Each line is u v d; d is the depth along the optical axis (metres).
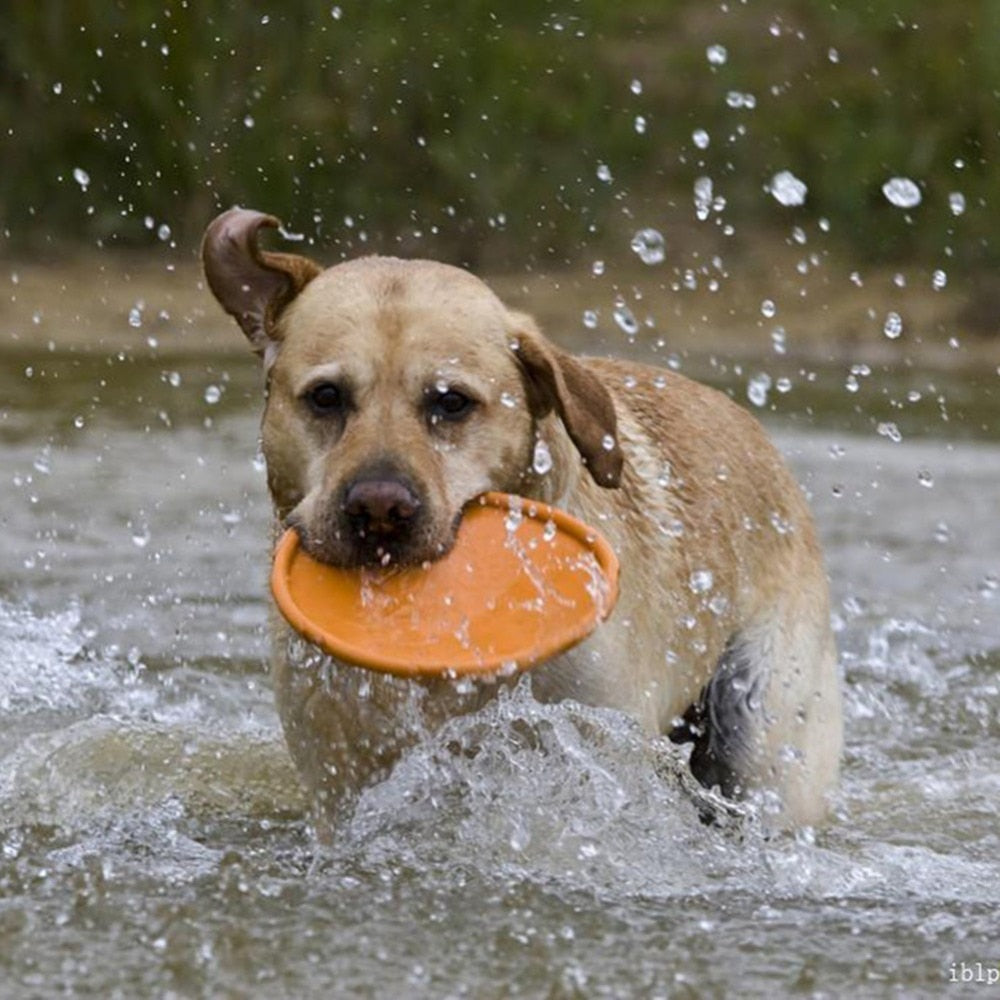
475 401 8.73
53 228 25.16
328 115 25.59
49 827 9.75
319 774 9.29
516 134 26.44
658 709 9.60
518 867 9.09
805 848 9.62
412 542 8.48
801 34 29.11
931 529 16.02
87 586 13.91
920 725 12.21
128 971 7.82
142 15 25.34
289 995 7.60
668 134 27.38
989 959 8.09
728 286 25.02
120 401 19.59
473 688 8.99
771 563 10.41
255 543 15.06
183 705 11.88
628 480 9.75
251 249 9.15
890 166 26.56
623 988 7.72
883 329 23.80
